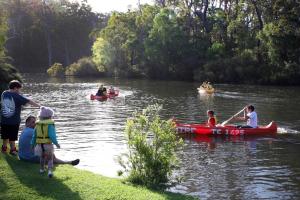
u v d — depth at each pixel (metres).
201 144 17.70
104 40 76.88
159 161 10.91
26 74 84.94
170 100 35.09
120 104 32.25
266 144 17.75
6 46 100.81
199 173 13.45
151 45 69.06
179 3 70.88
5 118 11.81
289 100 35.34
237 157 15.56
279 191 11.88
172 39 67.31
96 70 78.06
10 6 103.00
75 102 33.78
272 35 54.69
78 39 108.38
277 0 56.16
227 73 59.16
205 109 29.33
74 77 74.38
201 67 64.38
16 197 8.93
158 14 68.38
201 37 67.75
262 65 57.66
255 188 12.09
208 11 70.00
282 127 21.95
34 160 11.41
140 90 45.75
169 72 68.38
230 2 67.62
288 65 55.25
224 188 12.05
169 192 10.47
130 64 75.94
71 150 16.58
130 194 9.54
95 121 23.77
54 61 105.25
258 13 60.34
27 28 103.38
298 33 55.25
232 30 62.19
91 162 14.77
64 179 10.26
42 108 10.53
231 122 24.36
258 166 14.36
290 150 16.70
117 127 21.77
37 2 104.50
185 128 20.03
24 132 11.67
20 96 11.81
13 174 10.27
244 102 33.66
